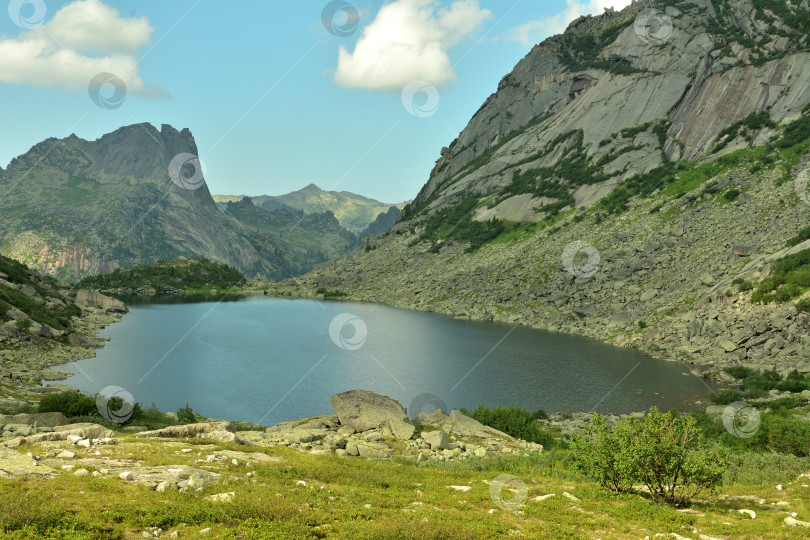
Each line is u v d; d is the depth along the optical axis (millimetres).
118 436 25812
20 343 97188
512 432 45281
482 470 28328
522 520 17969
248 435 34125
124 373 93000
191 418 46719
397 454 33031
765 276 109625
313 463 24906
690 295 126812
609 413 69375
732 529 17000
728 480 25719
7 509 13625
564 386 84875
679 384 83812
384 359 107562
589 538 16312
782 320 93000
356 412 40594
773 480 25609
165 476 18672
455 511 18688
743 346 94250
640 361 101312
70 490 16062
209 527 14641
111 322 162375
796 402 62125
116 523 14297
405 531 15148
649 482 21531
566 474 26312
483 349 116188
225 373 95875
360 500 19078
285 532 14703
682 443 21156
